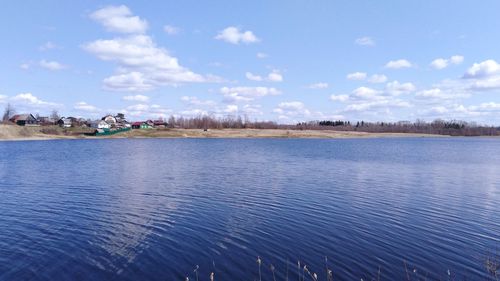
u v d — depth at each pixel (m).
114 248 14.70
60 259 13.47
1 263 13.03
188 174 37.75
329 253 14.35
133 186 29.81
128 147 86.50
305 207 22.47
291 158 58.75
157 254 14.05
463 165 48.81
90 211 20.95
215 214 20.50
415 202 24.19
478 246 15.33
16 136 122.44
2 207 21.86
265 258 13.76
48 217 19.55
